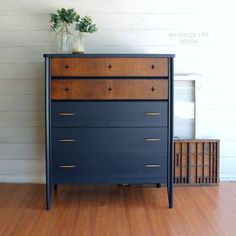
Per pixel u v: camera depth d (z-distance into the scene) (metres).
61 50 2.84
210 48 3.16
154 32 3.14
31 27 3.12
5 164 3.26
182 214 2.51
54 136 2.59
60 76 2.54
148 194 2.96
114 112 2.58
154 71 2.55
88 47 3.14
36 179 3.26
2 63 3.16
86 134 2.59
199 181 3.15
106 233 2.21
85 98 2.56
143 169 2.63
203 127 3.24
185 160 3.13
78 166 2.62
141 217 2.46
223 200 2.79
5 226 2.32
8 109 3.21
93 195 2.94
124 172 2.63
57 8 3.10
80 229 2.27
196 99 3.20
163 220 2.41
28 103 3.20
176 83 3.21
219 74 3.19
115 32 3.13
